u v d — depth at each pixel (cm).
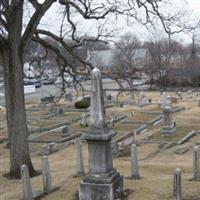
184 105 5278
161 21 1936
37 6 1766
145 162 2138
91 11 1858
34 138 3222
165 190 1342
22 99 1836
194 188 1362
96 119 1234
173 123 3195
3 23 1773
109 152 1264
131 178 1549
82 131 3453
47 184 1448
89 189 1241
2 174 1922
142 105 5234
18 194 1495
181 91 7100
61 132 3403
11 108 1828
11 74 1806
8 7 1766
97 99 1230
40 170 1962
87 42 2073
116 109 4944
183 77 7938
